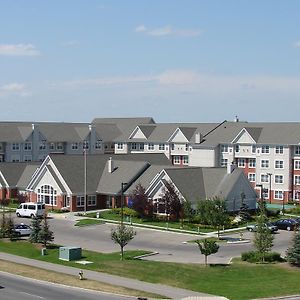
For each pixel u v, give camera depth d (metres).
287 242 69.25
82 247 65.44
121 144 147.88
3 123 136.62
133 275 50.50
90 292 45.25
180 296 43.97
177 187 86.00
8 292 45.12
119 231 60.00
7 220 73.00
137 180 95.12
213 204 74.94
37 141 135.12
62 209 93.62
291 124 116.38
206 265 54.66
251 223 81.75
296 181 111.44
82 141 142.88
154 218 84.62
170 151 135.88
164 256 60.44
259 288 46.56
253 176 116.50
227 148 120.31
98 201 96.62
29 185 99.50
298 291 45.84
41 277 49.88
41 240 64.44
